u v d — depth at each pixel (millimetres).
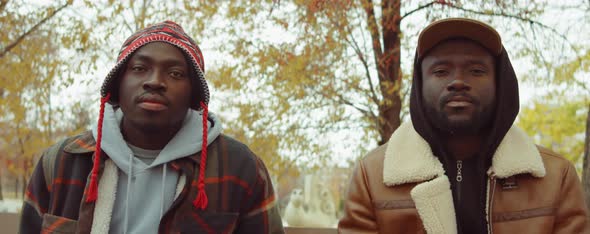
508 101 2109
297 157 5703
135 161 2002
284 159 5695
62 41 5289
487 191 2059
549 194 2031
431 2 4730
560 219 2037
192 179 1983
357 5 5133
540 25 5113
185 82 1976
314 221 5484
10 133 6816
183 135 2057
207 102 2043
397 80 4891
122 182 1986
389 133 5188
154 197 1974
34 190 2020
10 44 5668
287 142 5617
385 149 2275
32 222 2002
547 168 2092
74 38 5258
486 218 2045
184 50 1973
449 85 1997
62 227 1885
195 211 1948
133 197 1957
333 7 4852
